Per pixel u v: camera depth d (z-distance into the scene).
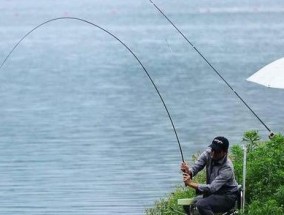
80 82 84.50
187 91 73.88
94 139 51.16
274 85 26.69
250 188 25.92
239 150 27.88
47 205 35.69
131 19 198.75
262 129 51.06
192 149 46.34
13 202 36.31
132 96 72.19
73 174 41.41
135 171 41.47
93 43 141.50
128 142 49.53
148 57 111.56
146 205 35.12
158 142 49.00
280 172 25.81
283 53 109.25
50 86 81.56
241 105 62.62
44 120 60.00
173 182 38.88
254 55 107.75
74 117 61.09
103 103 68.38
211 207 23.78
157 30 163.00
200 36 144.62
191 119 57.19
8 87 81.56
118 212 34.28
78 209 34.97
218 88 74.94
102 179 40.06
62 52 124.12
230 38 137.62
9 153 47.31
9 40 148.00
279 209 24.33
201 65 97.38
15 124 58.41
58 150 47.94
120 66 100.56
